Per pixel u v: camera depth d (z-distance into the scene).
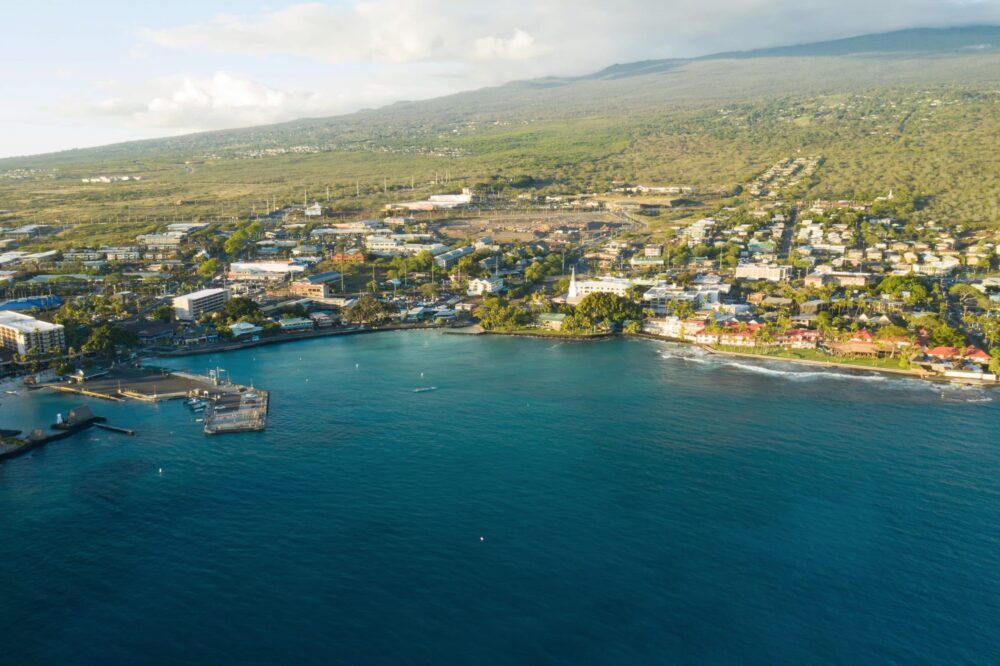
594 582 179.12
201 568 185.62
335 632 163.00
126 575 183.12
